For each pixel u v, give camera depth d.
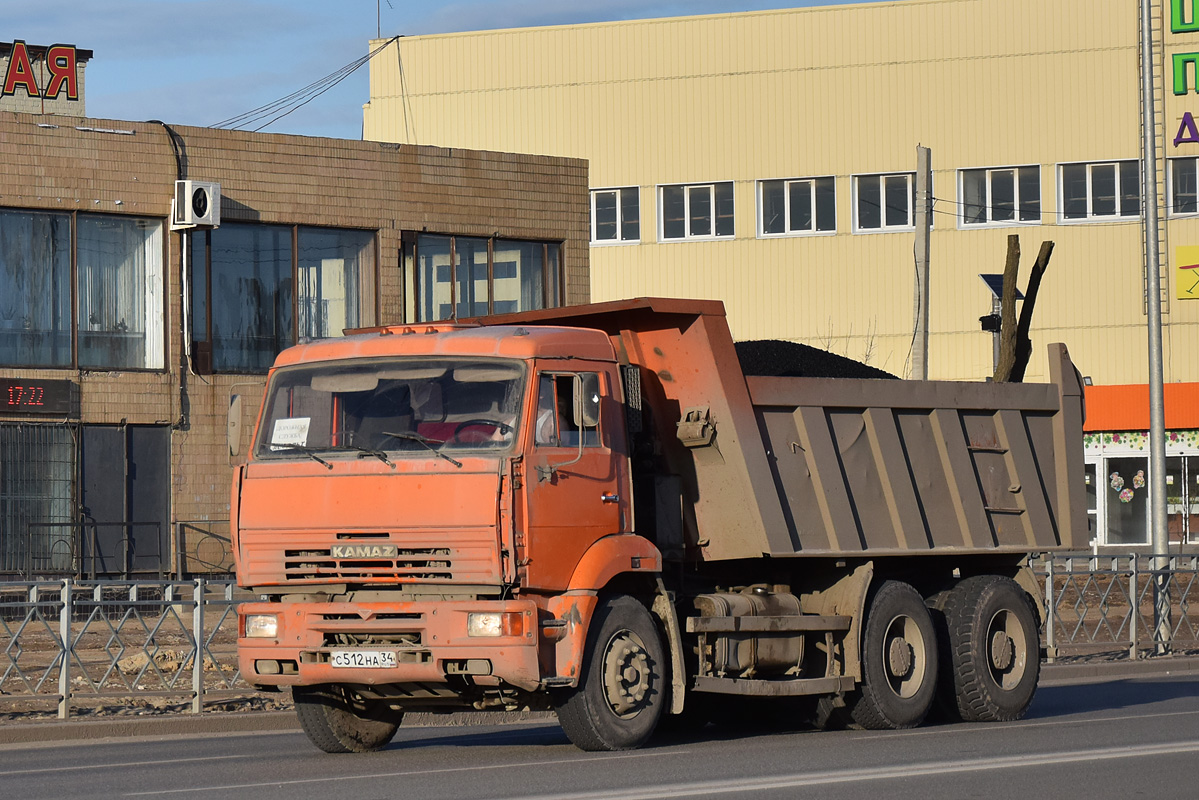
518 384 33.53
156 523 80.69
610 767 31.91
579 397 33.69
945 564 45.03
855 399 41.44
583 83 154.50
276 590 34.38
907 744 36.50
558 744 37.97
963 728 40.91
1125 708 45.75
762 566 40.62
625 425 35.75
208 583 46.69
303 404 34.78
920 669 41.41
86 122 79.12
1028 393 46.22
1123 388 142.12
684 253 153.38
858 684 40.41
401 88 156.88
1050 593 59.78
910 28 150.00
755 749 35.50
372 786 29.45
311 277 84.81
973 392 44.75
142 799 28.05
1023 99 148.25
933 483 43.44
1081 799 27.52
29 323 78.19
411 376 34.25
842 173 151.12
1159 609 64.69
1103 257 147.50
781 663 39.09
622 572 35.44
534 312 39.72
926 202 97.44
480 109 155.50
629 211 154.50
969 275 149.62
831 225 151.75
